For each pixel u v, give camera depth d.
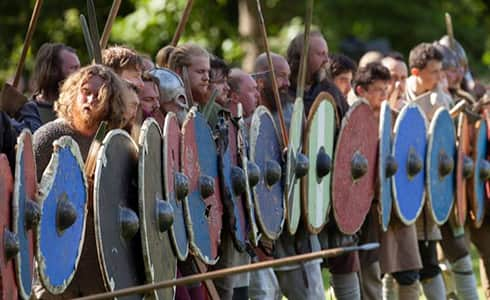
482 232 16.81
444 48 17.45
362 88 15.15
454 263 16.34
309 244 13.92
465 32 42.88
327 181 14.12
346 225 14.34
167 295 11.73
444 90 17.00
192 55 13.06
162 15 37.66
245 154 13.00
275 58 14.21
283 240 13.91
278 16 40.03
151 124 11.38
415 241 15.20
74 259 10.66
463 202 16.28
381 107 14.87
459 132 16.12
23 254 10.15
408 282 15.13
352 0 40.72
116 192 11.04
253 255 13.23
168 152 11.69
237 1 39.38
